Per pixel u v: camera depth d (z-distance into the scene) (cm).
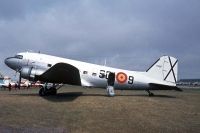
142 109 1488
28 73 1917
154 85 2194
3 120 1098
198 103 1850
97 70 2114
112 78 2128
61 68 1725
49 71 1769
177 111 1467
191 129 1060
